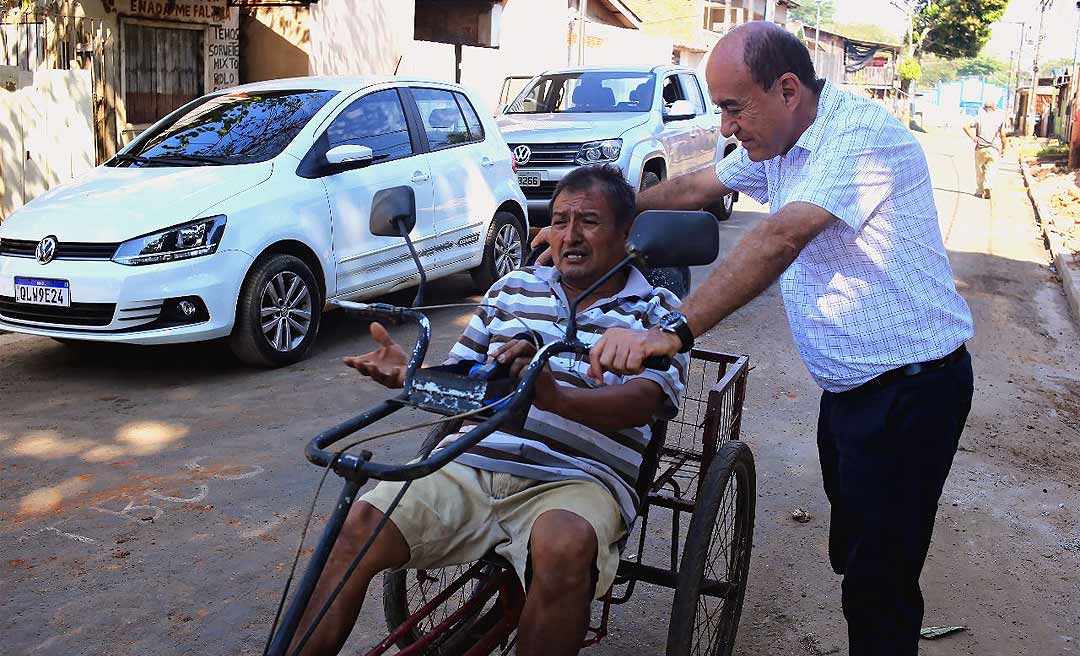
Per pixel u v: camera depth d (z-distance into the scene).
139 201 6.44
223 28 13.36
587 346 2.46
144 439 5.55
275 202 6.74
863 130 2.82
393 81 8.08
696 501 3.12
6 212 10.22
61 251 6.31
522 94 12.56
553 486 2.75
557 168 10.84
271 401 6.20
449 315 8.44
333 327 7.99
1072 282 10.23
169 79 12.89
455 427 2.97
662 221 2.55
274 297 6.75
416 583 3.66
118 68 12.16
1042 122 40.09
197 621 3.82
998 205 17.17
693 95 12.98
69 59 11.52
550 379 2.60
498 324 3.17
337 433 2.18
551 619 2.58
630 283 3.13
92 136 11.09
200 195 6.49
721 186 3.55
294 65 13.84
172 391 6.37
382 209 2.73
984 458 5.65
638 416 2.86
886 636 3.11
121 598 3.96
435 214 8.13
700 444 4.86
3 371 6.74
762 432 5.90
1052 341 8.42
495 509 2.76
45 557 4.25
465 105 8.79
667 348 2.46
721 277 2.62
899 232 2.91
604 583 2.67
